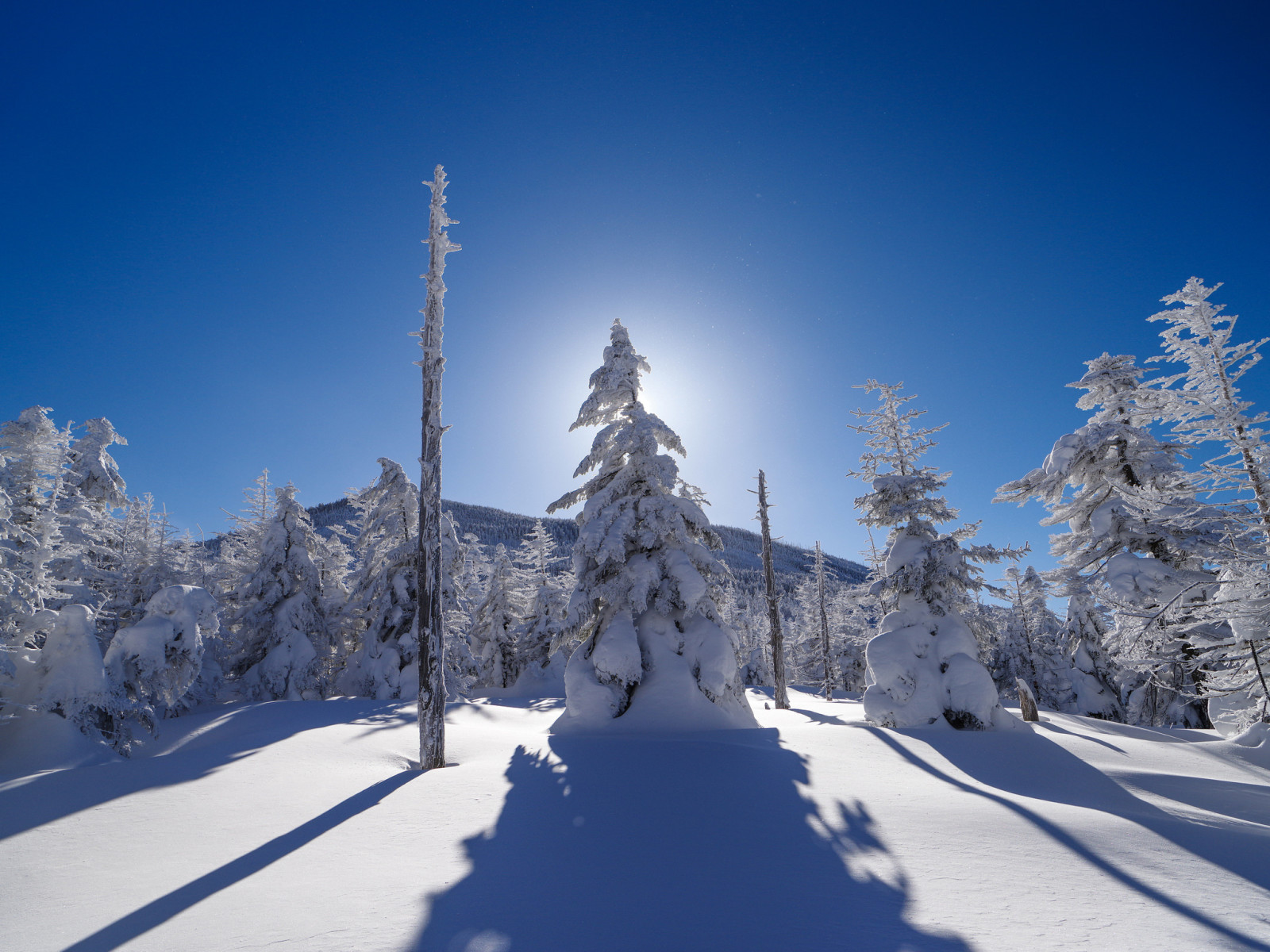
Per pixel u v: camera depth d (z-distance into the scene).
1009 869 5.63
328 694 33.81
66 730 14.16
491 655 43.25
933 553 18.12
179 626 17.77
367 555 32.81
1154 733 17.70
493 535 167.62
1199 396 15.66
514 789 9.34
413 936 4.32
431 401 14.07
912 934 4.18
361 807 8.67
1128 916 4.46
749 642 65.12
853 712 23.23
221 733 18.17
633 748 11.96
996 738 14.13
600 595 17.92
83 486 28.34
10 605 15.27
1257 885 5.16
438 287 14.56
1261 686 14.87
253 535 34.47
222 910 4.97
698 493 20.44
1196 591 18.55
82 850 6.73
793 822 7.36
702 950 3.98
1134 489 19.78
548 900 5.01
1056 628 36.28
